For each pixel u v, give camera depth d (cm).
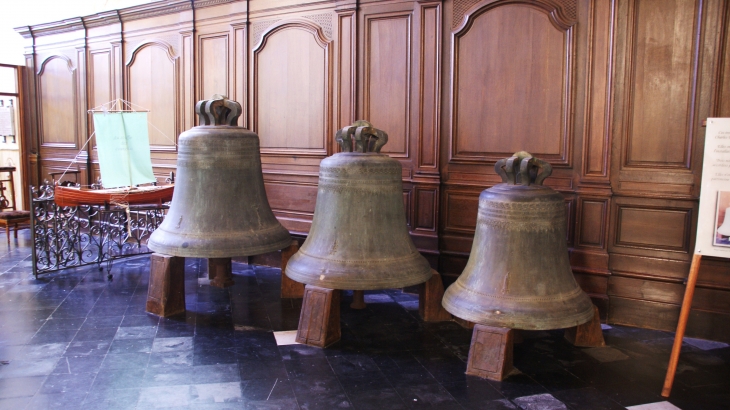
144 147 694
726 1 399
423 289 459
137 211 695
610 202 449
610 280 455
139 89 743
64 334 418
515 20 481
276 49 612
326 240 425
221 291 532
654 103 430
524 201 368
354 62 557
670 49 422
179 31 686
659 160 433
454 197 520
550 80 471
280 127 619
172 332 425
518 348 400
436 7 511
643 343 412
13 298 504
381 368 365
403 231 436
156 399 318
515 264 370
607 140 445
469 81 505
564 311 364
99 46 781
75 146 830
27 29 858
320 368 363
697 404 321
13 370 354
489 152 503
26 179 895
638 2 429
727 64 403
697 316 423
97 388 331
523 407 315
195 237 452
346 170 420
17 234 806
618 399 326
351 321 454
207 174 461
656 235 437
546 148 478
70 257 652
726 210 321
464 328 440
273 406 312
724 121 320
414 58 527
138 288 539
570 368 367
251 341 409
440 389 336
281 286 513
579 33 455
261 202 484
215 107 473
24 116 886
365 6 548
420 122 527
